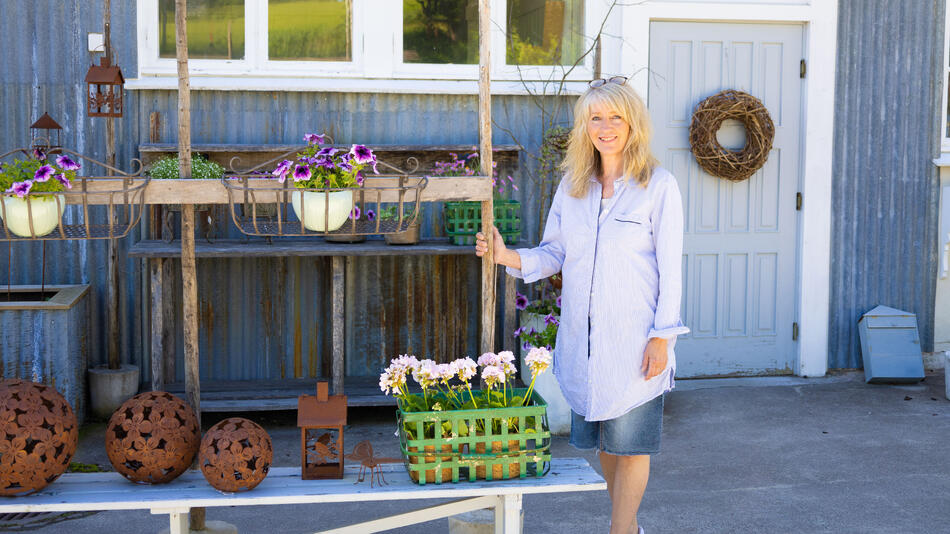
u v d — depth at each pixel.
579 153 2.94
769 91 5.82
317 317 5.41
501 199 5.09
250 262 5.31
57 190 2.75
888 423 5.02
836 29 5.81
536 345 4.88
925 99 6.06
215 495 2.54
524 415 2.68
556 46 5.57
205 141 5.23
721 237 5.85
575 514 3.77
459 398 2.83
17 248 5.12
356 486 2.63
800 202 5.89
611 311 2.83
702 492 4.00
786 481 4.13
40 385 2.61
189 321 3.21
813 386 5.78
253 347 5.37
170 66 5.18
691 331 5.88
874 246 6.05
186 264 3.19
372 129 5.38
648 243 2.83
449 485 2.63
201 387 5.11
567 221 2.95
